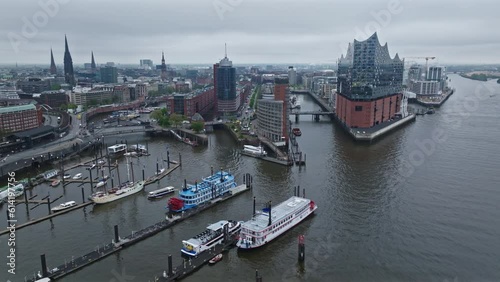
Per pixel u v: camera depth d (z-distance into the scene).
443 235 167.00
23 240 165.00
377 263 147.00
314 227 176.62
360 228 174.88
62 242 163.12
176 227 176.88
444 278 137.25
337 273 141.25
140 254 152.75
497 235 166.62
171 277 135.62
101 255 149.12
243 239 157.75
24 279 134.88
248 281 136.88
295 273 141.62
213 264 147.12
